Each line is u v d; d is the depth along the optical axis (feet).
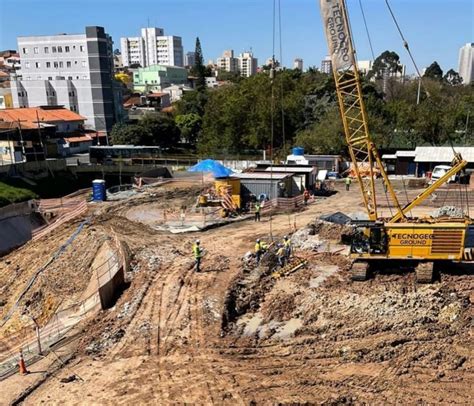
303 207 147.95
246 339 71.61
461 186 163.94
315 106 274.77
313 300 79.25
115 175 213.25
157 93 508.12
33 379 64.54
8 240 136.98
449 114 261.44
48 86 336.49
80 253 114.52
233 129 276.62
